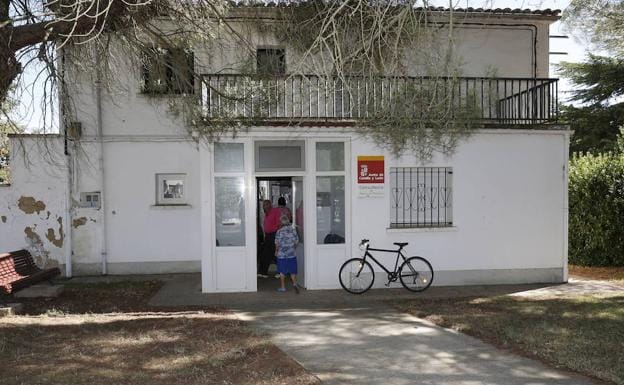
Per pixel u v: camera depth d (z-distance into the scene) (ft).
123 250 45.39
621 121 82.94
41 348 21.81
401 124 35.78
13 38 25.50
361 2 24.21
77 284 40.60
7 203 44.01
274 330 25.89
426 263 37.68
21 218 44.14
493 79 40.27
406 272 37.52
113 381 18.07
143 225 45.60
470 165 39.32
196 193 45.98
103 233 44.96
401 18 24.77
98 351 21.53
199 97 34.65
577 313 29.43
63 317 28.78
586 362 20.43
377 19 25.11
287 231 36.68
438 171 39.60
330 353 21.85
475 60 48.75
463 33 47.83
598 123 84.58
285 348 22.57
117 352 21.43
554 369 19.90
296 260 37.42
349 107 36.94
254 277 36.88
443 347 22.86
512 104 41.70
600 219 48.83
